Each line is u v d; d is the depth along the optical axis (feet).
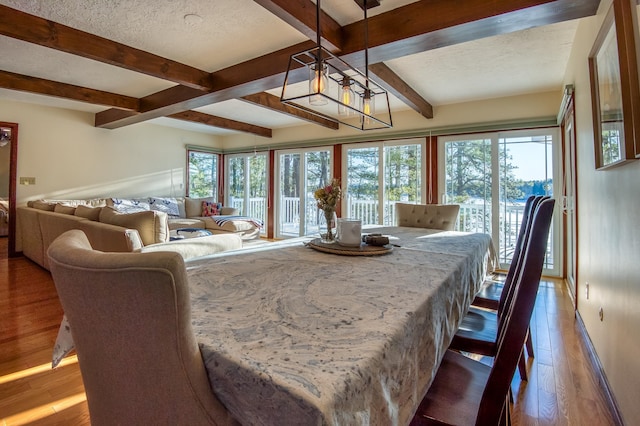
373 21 7.75
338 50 8.05
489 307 6.46
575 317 9.11
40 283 11.80
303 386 1.71
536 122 13.41
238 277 3.83
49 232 12.82
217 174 24.63
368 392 1.94
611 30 5.34
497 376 2.80
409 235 7.62
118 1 7.20
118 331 1.98
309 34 7.38
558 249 13.14
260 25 8.22
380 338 2.27
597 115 6.47
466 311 4.79
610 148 5.54
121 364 2.08
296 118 17.26
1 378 6.03
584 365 6.63
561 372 6.37
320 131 19.79
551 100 13.21
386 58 8.46
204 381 1.97
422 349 2.88
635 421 4.42
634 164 4.68
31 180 15.94
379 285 3.53
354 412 1.79
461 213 15.15
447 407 3.21
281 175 21.80
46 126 16.33
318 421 1.57
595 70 6.54
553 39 9.06
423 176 16.16
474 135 14.83
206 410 1.96
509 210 14.14
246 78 10.32
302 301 3.01
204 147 23.47
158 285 1.74
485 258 7.00
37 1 7.16
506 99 14.07
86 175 17.70
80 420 4.99
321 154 19.97
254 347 2.11
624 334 4.94
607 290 5.94
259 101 13.76
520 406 5.37
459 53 10.01
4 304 9.73
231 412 1.97
